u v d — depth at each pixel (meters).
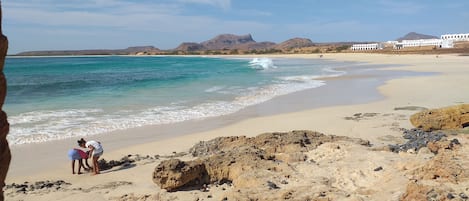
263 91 27.34
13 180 9.49
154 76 44.00
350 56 114.06
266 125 15.76
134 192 8.14
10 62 110.06
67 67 73.94
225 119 17.17
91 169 10.12
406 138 12.43
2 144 3.02
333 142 10.45
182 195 7.67
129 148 12.34
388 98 22.94
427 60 71.88
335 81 34.78
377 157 8.52
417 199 5.65
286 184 7.32
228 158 8.60
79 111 18.73
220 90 27.95
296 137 10.70
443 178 6.42
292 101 22.56
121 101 22.23
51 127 15.15
